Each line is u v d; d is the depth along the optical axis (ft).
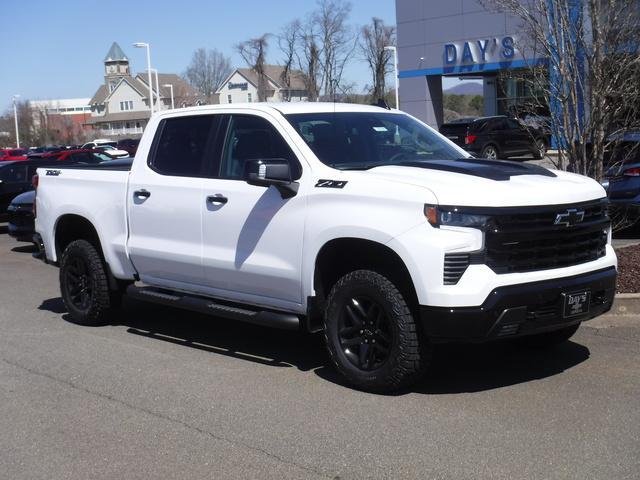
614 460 13.80
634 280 25.05
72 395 18.62
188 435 15.83
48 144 317.63
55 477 14.14
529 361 19.95
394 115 22.13
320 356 21.40
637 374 18.47
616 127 26.66
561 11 25.48
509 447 14.52
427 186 16.61
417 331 16.83
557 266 17.04
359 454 14.52
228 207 20.11
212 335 24.14
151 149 22.82
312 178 18.47
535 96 28.43
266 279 19.42
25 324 26.45
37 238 28.04
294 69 143.33
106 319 25.52
